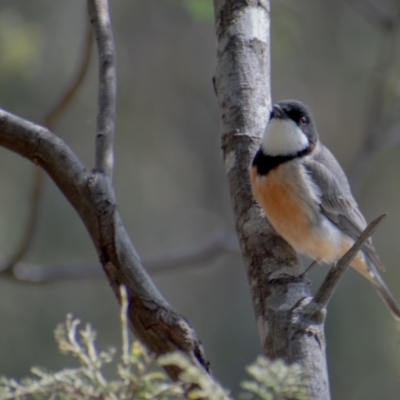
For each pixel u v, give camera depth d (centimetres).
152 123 1911
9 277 1009
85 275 1048
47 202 1518
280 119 788
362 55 1703
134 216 1814
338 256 821
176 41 1969
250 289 561
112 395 376
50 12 1659
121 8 1938
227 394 389
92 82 1691
